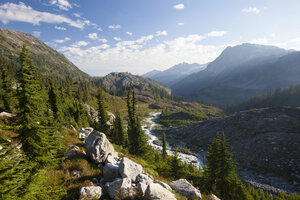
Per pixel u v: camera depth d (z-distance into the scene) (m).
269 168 42.94
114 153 17.28
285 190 34.59
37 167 8.93
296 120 59.97
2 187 5.52
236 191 22.91
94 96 149.00
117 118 49.09
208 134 75.19
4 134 15.32
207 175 27.05
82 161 14.12
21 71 9.52
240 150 55.84
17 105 9.74
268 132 57.47
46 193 8.10
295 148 44.88
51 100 32.56
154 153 43.34
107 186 10.33
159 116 150.00
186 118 127.88
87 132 32.94
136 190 10.26
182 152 63.94
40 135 9.91
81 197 8.91
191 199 12.16
